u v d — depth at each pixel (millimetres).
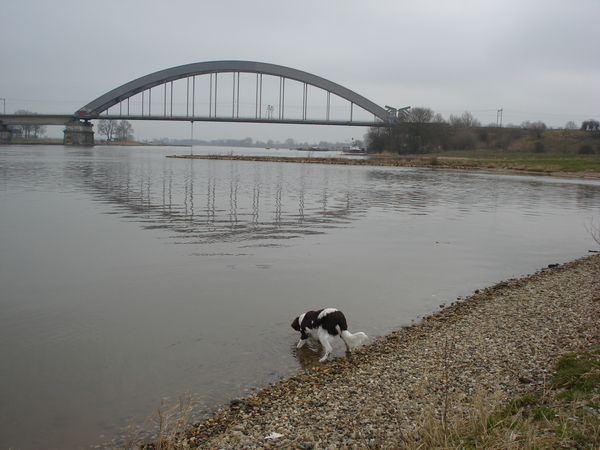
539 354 6867
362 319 8719
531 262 13578
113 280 10781
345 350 7402
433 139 126438
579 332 7676
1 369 6477
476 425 4762
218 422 5305
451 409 5340
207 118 157750
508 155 107438
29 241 14680
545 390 5543
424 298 10023
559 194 36000
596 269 12438
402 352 7238
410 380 6262
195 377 6402
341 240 16031
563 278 11500
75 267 11805
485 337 7727
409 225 19594
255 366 6770
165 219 19281
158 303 9312
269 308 9156
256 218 20188
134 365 6699
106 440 5008
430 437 4605
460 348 7297
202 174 46938
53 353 7004
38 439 5020
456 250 14977
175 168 56531
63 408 5598
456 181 47125
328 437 4914
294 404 5684
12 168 49344
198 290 10172
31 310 8773
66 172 45562
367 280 11258
